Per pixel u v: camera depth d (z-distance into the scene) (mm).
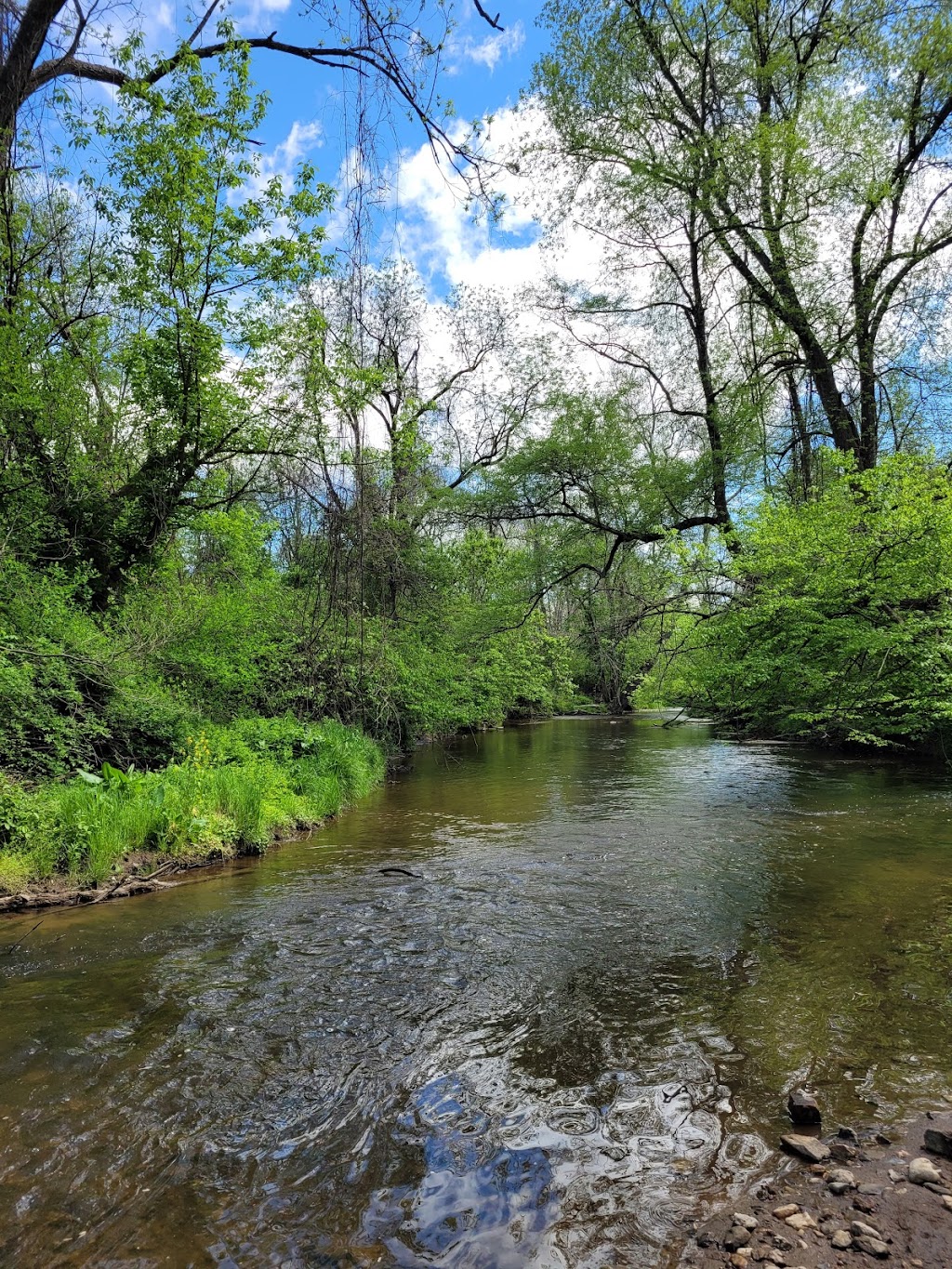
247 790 8211
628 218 16516
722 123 14828
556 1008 3873
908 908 5289
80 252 12508
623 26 14586
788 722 15695
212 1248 2209
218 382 11641
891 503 10016
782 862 6777
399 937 5008
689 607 14852
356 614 12492
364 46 3531
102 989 4172
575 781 12969
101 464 11664
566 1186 2465
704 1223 2275
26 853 6215
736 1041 3449
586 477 18953
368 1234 2256
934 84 13023
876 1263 2049
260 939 5008
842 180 13562
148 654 10516
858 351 15188
